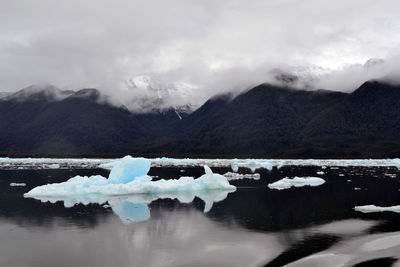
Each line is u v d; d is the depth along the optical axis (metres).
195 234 21.98
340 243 19.94
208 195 39.00
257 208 31.03
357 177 62.06
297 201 34.81
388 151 191.12
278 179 58.28
